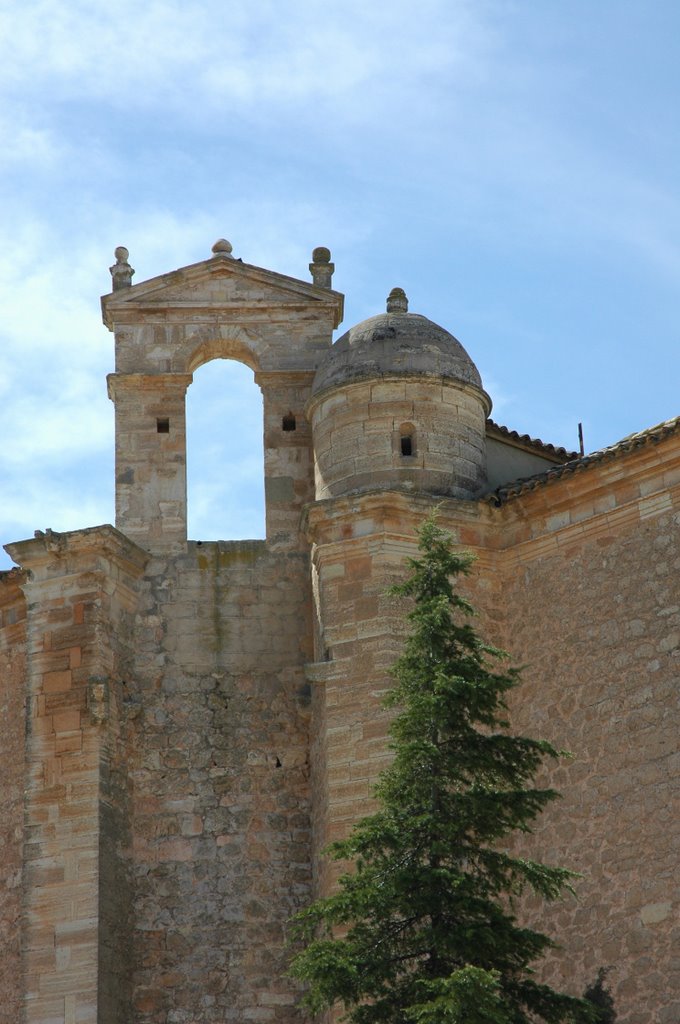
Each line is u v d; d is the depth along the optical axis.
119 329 34.25
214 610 32.53
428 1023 21.34
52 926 29.66
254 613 32.59
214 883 30.88
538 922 28.25
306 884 30.94
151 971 30.36
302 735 31.86
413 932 23.22
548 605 29.98
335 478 31.64
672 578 28.42
